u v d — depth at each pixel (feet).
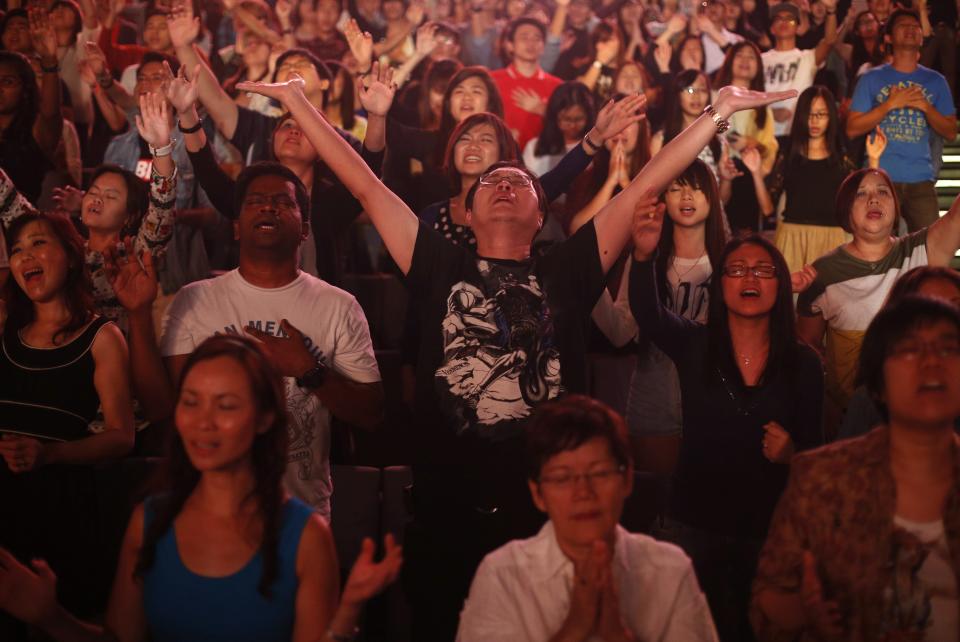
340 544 10.84
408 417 13.70
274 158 12.60
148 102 10.59
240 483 6.25
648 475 10.84
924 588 6.03
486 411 8.37
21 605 5.85
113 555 10.26
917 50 17.22
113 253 8.86
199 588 6.10
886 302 8.25
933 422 5.88
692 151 8.91
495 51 21.54
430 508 8.54
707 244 12.14
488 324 8.49
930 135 17.25
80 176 16.56
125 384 8.93
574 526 6.01
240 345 6.32
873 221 11.61
